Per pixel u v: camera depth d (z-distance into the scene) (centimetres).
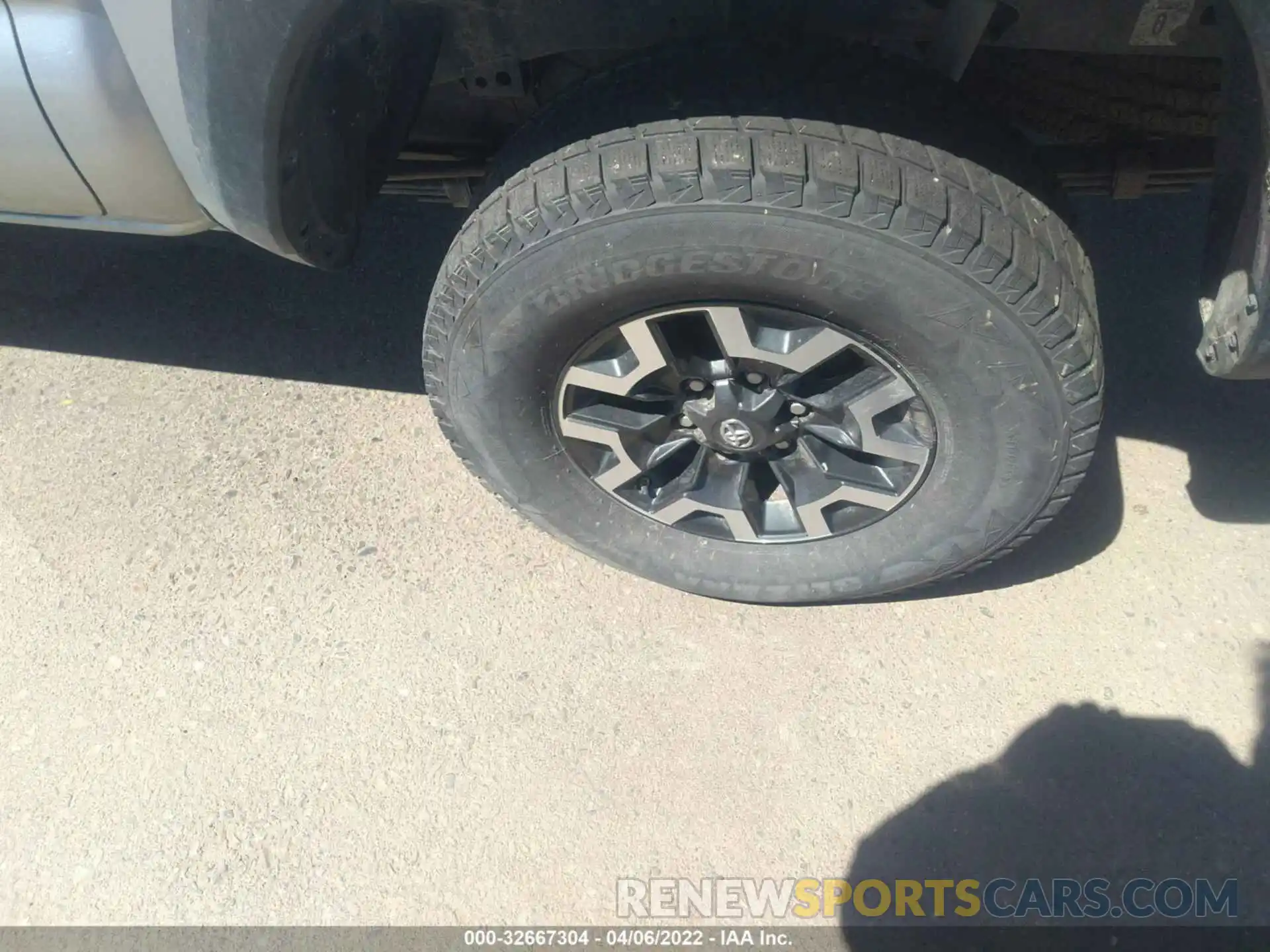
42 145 174
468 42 189
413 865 200
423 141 227
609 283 167
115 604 239
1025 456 180
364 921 195
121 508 256
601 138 160
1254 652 222
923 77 174
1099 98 209
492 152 228
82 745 218
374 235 312
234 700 223
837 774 209
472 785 210
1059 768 209
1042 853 199
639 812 205
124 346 289
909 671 222
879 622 229
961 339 164
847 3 171
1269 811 202
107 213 189
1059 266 161
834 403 186
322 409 274
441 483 257
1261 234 149
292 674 226
